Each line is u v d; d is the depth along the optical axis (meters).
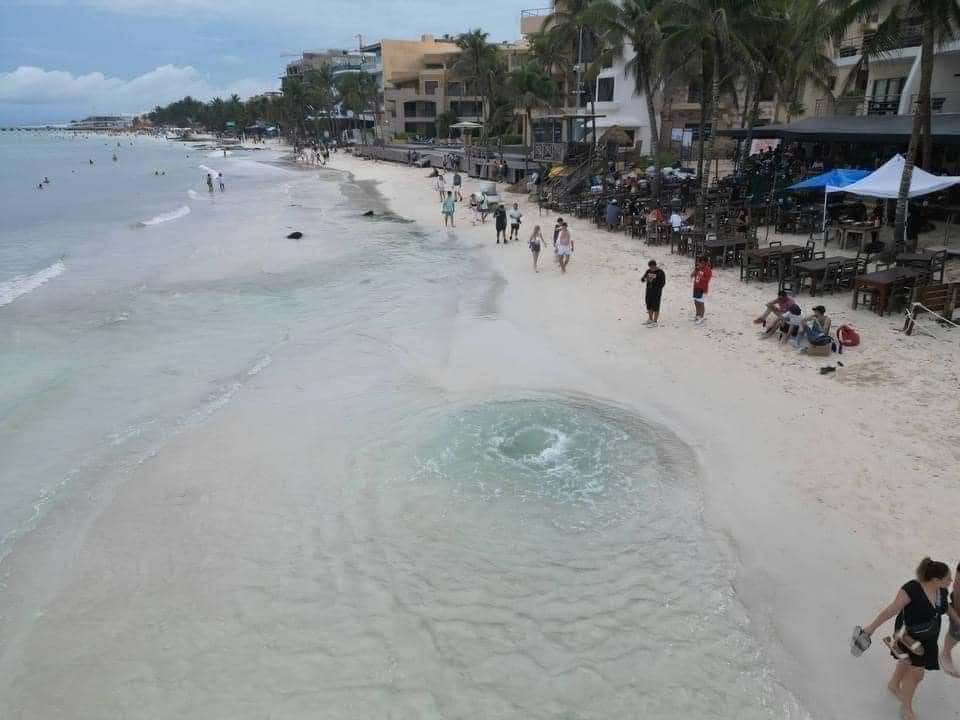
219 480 10.95
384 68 105.06
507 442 11.66
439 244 30.20
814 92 41.53
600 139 45.88
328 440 12.07
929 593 6.00
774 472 10.33
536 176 41.72
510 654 7.34
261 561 9.02
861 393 12.41
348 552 9.09
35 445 12.19
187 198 52.66
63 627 8.02
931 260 17.53
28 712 6.89
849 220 24.22
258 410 13.38
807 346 14.34
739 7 25.08
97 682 7.23
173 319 19.52
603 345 15.89
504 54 75.44
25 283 23.95
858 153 31.84
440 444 11.69
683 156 49.78
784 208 26.58
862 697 6.68
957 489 9.48
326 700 6.85
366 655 7.40
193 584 8.64
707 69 29.64
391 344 16.80
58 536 9.70
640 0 30.09
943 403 11.81
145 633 7.88
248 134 195.50
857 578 8.16
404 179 61.34
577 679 6.99
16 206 47.53
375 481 10.70
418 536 9.35
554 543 9.09
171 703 6.91
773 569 8.43
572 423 12.25
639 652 7.31
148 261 27.78
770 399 12.53
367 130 116.69
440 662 7.26
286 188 59.88
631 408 12.73
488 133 68.19
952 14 18.31
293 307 20.56
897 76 32.31
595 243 27.36
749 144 31.80
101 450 12.02
